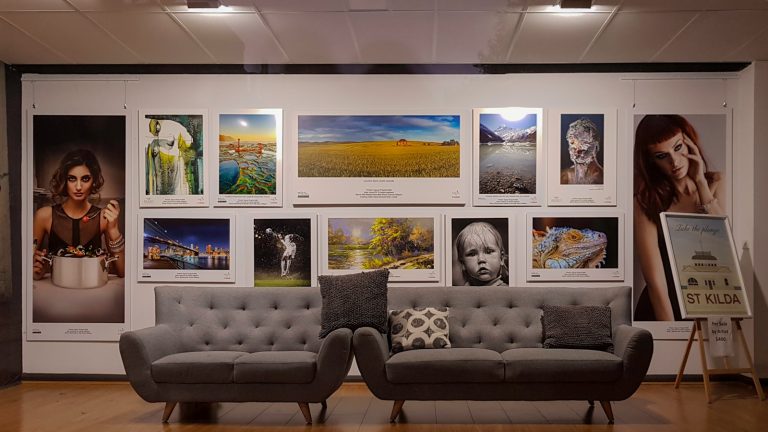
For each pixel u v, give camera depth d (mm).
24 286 6910
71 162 6953
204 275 6871
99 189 6938
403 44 6320
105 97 6961
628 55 6613
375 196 6867
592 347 5344
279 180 6898
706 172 6844
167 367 4996
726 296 6297
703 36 6062
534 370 4934
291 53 6594
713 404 5746
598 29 5914
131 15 5613
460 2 5359
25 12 5531
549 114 6867
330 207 6898
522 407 5629
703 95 6863
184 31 6000
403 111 6883
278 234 6883
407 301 5770
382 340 5230
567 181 6832
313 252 6852
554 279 6793
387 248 6848
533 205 6832
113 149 6949
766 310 6625
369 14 5605
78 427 4945
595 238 6809
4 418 5254
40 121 6957
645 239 6816
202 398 5020
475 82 6914
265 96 6957
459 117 6867
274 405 5770
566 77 6902
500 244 6820
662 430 4816
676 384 6461
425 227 6855
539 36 6094
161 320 5590
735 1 5293
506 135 6867
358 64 6922
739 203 6828
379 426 4973
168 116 6945
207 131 6922
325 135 6902
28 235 6918
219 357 5086
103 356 6891
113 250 6910
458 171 6855
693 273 6305
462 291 5805
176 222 6910
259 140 6922
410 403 5824
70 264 6906
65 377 6883
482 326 5676
